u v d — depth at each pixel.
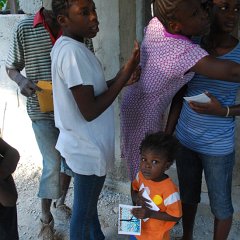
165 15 1.89
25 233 3.21
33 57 2.80
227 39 2.06
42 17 2.75
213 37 2.08
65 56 1.98
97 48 3.36
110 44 3.29
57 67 2.04
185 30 1.91
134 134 2.34
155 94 2.14
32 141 4.34
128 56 3.33
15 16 4.01
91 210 2.38
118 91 2.06
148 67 2.08
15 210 1.96
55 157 2.94
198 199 2.62
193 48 1.89
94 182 2.28
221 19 1.98
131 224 2.25
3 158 1.88
